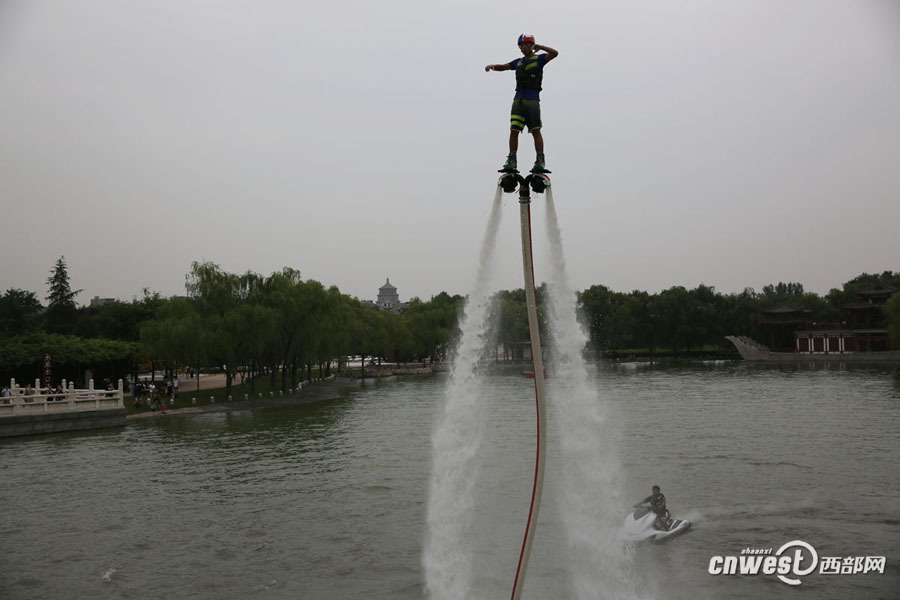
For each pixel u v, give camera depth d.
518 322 140.62
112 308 104.38
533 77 8.95
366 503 25.98
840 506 24.33
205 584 18.03
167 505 25.98
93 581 18.31
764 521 22.59
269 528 22.88
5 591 17.67
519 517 23.36
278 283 70.81
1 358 61.75
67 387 71.38
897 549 19.84
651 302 152.00
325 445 40.50
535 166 8.92
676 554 19.59
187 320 62.59
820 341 143.38
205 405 64.00
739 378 96.94
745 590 17.11
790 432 41.97
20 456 37.12
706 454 34.59
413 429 47.56
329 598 17.02
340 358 131.88
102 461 35.44
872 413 50.97
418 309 150.75
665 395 69.75
